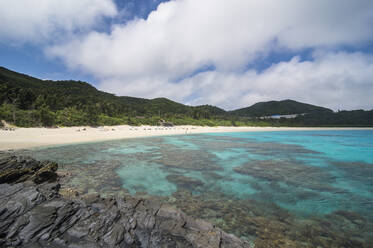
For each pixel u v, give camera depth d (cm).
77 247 421
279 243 561
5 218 471
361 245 564
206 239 502
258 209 802
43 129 3381
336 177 1294
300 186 1108
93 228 493
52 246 416
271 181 1191
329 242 575
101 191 940
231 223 676
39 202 569
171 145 2703
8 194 593
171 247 459
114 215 567
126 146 2459
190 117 9494
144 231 513
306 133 6103
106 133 3772
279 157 1955
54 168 1221
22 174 977
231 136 4559
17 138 2500
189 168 1458
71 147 2219
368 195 979
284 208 817
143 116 8712
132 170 1349
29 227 457
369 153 2266
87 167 1369
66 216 523
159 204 725
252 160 1791
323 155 2117
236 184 1122
